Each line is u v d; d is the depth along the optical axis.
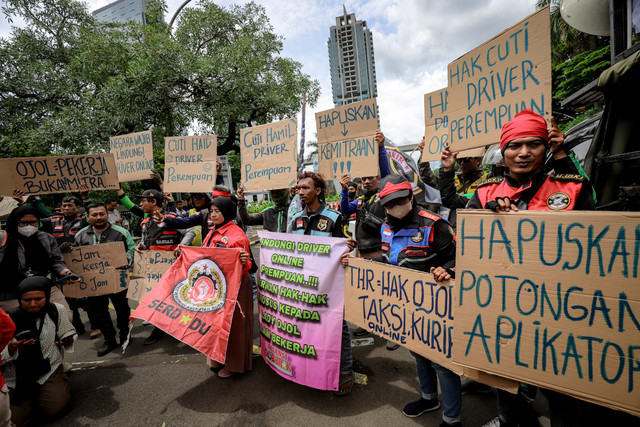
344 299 2.39
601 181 2.55
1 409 1.91
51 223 5.18
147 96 11.68
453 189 2.53
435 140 3.03
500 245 1.47
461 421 2.23
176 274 2.86
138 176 4.28
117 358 3.56
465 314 1.58
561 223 1.33
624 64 2.21
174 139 4.09
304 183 2.72
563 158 1.78
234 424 2.38
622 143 2.39
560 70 13.41
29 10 14.24
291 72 15.12
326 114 3.48
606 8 2.74
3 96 14.02
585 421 1.44
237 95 12.88
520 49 1.98
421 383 2.30
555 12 12.82
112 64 12.03
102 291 3.66
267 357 2.84
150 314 2.76
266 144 3.45
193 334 2.64
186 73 11.85
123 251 3.75
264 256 2.88
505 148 1.67
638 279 1.18
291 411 2.47
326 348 2.43
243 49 12.72
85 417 2.58
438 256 2.01
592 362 1.27
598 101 3.26
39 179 3.73
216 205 2.86
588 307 1.28
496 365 1.50
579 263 1.29
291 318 2.61
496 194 1.81
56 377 2.59
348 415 2.38
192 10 13.92
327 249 2.46
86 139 11.55
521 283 1.42
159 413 2.57
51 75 13.95
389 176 2.13
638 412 1.18
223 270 2.68
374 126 3.17
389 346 3.41
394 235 2.19
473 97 2.30
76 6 14.95
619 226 1.21
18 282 3.05
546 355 1.37
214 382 2.95
